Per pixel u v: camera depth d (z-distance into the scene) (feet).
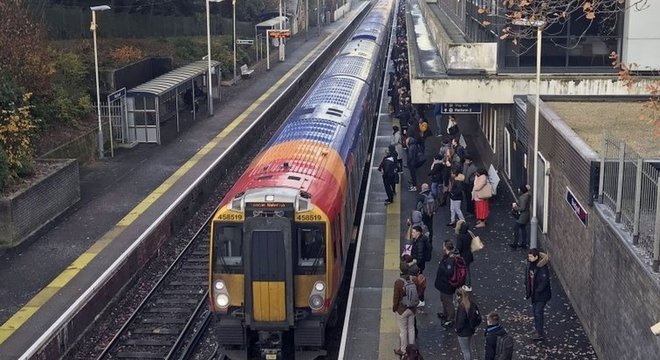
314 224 53.78
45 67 108.37
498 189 90.84
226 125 130.52
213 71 151.43
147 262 77.15
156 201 88.89
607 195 54.95
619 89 89.61
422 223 69.92
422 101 90.89
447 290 57.77
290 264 52.42
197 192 95.45
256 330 54.19
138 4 199.21
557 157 67.67
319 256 54.03
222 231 53.83
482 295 63.93
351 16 399.65
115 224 81.41
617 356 49.62
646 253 46.34
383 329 58.54
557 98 87.20
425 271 68.23
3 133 84.84
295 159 62.49
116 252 73.56
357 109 90.94
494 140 98.43
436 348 55.57
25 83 103.09
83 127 112.78
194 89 136.46
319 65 223.92
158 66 147.95
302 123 76.69
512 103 89.92
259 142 132.26
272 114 147.23
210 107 137.90
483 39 110.93
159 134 116.16
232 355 55.01
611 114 80.23
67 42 143.33
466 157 82.89
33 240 77.41
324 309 54.29
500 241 75.25
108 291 67.15
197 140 119.75
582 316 58.85
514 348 55.36
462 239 62.23
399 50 188.55
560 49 93.50
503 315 60.44
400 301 53.26
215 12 242.37
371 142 117.50
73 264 71.10
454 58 93.61
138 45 164.04
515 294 64.03
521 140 83.46
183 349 60.64
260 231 52.21
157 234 80.33
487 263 70.18
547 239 71.82
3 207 74.54
